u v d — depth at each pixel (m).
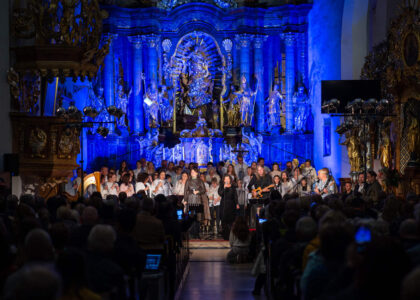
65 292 3.89
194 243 16.59
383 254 3.45
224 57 25.50
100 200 9.15
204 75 25.55
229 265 12.97
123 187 18.22
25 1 14.16
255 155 24.53
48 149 14.24
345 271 4.25
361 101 15.88
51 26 13.55
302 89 24.98
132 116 25.28
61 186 16.16
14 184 13.77
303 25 25.28
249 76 25.39
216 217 18.61
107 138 24.38
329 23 22.03
